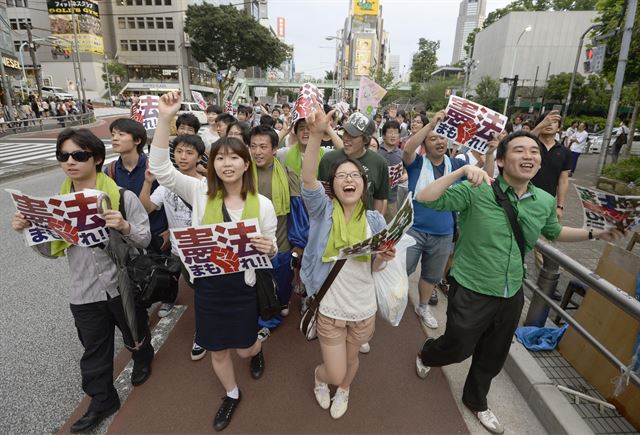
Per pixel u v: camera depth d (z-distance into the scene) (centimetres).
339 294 207
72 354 286
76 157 199
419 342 310
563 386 256
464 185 213
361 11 7500
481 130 306
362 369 275
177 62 5159
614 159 1516
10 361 277
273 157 313
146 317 253
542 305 300
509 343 220
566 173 392
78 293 209
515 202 206
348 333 221
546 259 288
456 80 5572
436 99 4972
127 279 210
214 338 211
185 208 307
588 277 223
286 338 310
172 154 339
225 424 221
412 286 414
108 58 5238
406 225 192
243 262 199
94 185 214
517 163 195
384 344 306
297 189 324
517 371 261
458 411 239
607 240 209
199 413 232
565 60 4388
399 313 222
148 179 282
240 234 187
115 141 290
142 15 5003
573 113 3309
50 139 1712
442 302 378
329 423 227
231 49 4288
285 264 319
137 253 226
